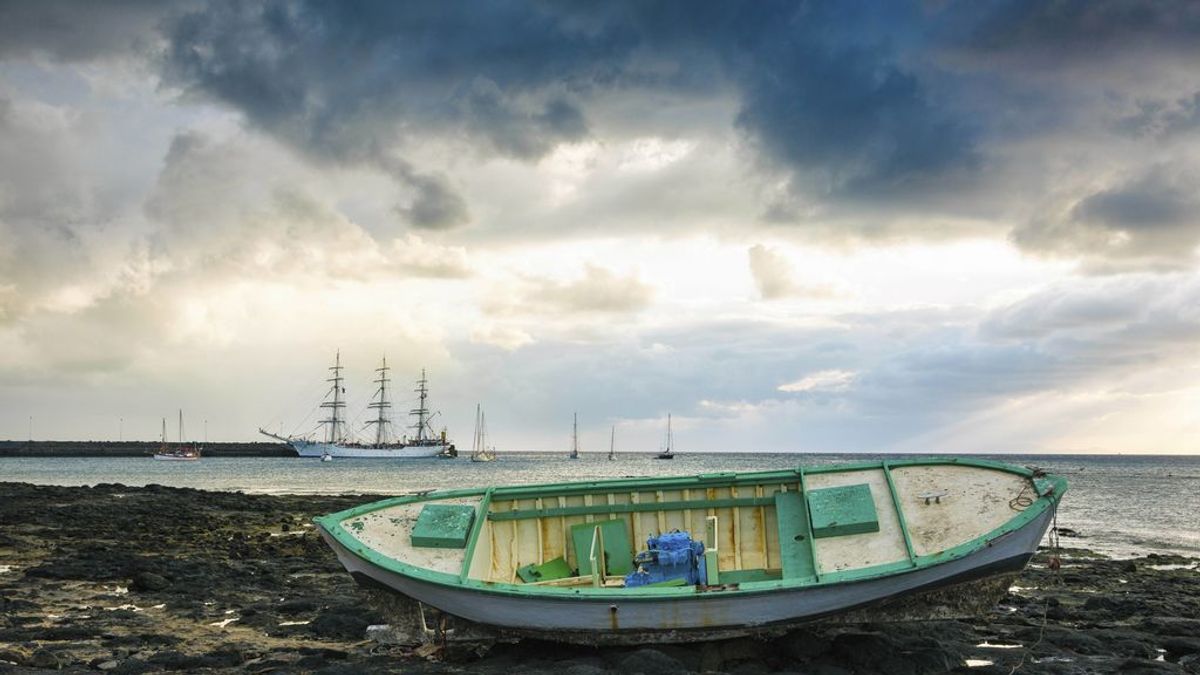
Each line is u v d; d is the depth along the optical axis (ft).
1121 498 218.18
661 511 51.08
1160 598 67.56
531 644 45.27
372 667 42.86
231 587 67.92
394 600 45.42
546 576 49.67
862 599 41.06
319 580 72.84
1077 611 60.44
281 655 45.60
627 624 41.55
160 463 503.61
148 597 62.59
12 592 63.00
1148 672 41.75
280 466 461.78
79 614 55.88
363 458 579.89
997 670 42.57
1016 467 44.42
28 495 152.87
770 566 49.47
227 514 134.41
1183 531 134.21
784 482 49.85
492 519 50.49
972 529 42.34
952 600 42.14
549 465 521.24
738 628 41.47
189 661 42.83
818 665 41.42
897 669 41.75
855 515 43.91
